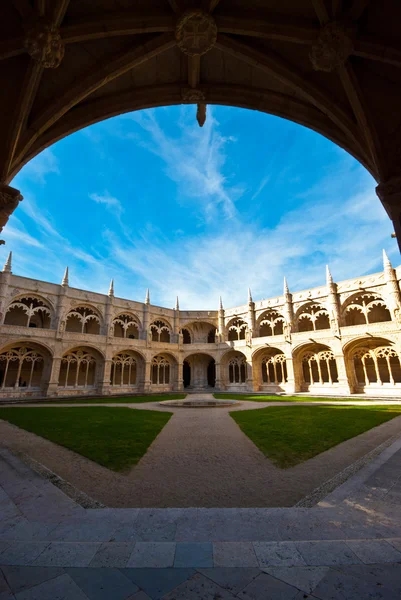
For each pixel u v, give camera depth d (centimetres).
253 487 528
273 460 685
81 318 3481
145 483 552
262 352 3812
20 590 246
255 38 677
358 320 3575
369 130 655
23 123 686
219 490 517
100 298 3650
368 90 650
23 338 2938
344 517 393
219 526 373
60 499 473
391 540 321
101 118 814
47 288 3244
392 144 650
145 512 418
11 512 424
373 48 562
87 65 698
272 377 3881
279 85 791
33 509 434
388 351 2892
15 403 2331
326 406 1822
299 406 1833
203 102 852
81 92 705
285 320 3606
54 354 3116
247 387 3775
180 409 1728
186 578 262
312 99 720
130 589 248
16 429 1093
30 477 583
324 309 3378
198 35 630
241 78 805
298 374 3422
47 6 559
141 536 350
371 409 1616
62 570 275
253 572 269
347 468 620
